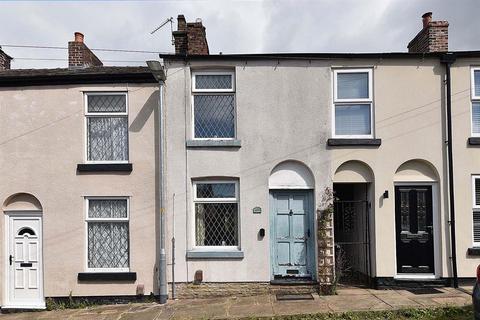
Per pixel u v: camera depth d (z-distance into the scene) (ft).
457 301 28.45
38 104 34.19
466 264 32.73
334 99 33.96
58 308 32.58
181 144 33.53
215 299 32.04
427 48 35.45
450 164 33.01
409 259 33.30
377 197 33.09
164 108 33.58
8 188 33.76
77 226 33.40
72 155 33.76
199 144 33.37
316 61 33.94
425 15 36.17
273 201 33.86
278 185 33.60
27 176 33.81
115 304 32.63
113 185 33.53
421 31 36.60
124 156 34.35
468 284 32.71
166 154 33.53
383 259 32.89
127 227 33.83
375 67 33.78
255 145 33.50
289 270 33.37
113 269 33.53
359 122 34.19
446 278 32.71
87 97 34.47
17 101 34.30
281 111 33.63
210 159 33.42
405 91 33.68
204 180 33.83
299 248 33.53
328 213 32.50
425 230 33.47
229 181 33.81
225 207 34.01
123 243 33.81
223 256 32.68
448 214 33.06
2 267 33.45
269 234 33.27
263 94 33.71
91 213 34.04
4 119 34.27
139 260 33.04
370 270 33.78
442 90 33.65
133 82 33.99
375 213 33.06
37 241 33.73
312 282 32.53
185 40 36.35
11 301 33.35
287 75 33.83
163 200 32.81
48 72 34.68
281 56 33.71
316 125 33.58
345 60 33.88
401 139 33.45
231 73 34.32
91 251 33.88
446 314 26.35
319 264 32.27
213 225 33.91
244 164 33.40
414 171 33.71
